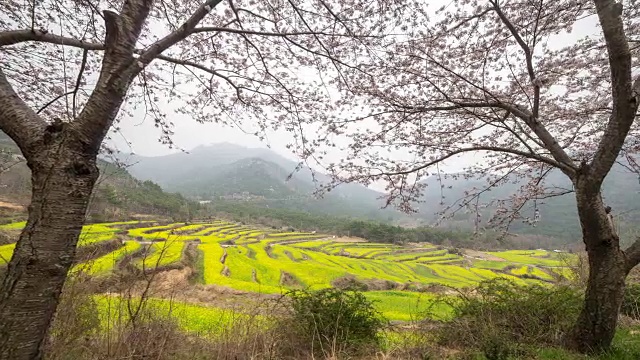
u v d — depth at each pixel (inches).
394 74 251.3
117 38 113.7
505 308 265.1
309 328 216.2
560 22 251.0
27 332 95.2
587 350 209.0
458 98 263.4
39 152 104.7
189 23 148.3
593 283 208.7
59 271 101.0
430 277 1865.2
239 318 215.5
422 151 274.1
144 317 171.8
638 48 255.1
